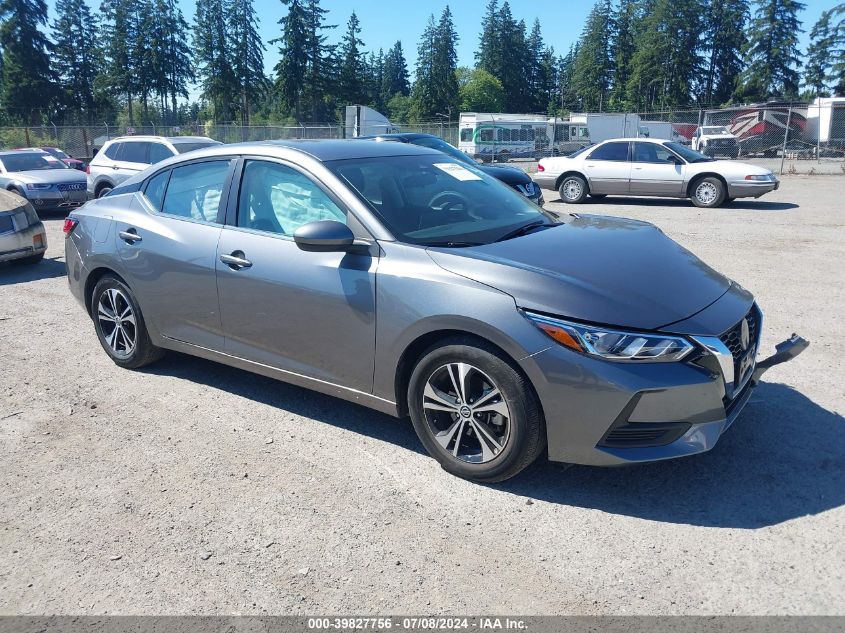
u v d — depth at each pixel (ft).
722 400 9.98
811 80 258.37
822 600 8.20
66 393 15.12
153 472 11.66
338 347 12.03
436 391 11.07
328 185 12.41
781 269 26.17
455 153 38.86
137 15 267.18
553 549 9.32
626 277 10.62
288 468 11.68
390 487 10.99
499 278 10.39
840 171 82.74
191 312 14.29
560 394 9.76
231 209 13.75
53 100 250.98
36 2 244.63
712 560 8.99
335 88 265.13
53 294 24.72
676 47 282.36
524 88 349.00
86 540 9.83
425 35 311.47
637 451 9.78
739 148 112.88
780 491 10.55
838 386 14.52
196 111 298.76
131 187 16.22
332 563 9.16
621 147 50.49
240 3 261.24
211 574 9.02
